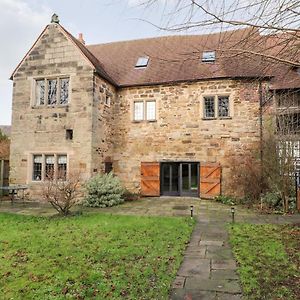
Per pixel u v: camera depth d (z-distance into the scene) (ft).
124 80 50.67
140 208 37.91
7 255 18.90
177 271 16.53
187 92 47.57
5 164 49.47
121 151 49.75
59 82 45.06
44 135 44.93
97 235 23.63
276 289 14.08
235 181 44.42
